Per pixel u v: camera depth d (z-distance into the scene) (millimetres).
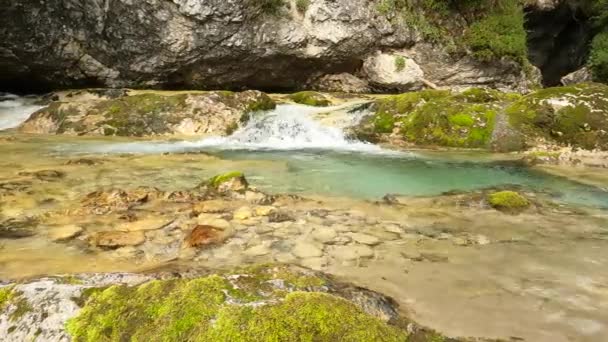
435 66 14859
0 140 7941
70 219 3838
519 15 15547
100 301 2188
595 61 17500
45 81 12922
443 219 4125
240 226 3766
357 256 3219
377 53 14602
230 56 13258
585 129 7445
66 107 9438
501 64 15047
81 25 11953
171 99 9617
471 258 3215
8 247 3227
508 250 3383
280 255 3201
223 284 2336
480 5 15109
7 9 10867
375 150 8086
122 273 2605
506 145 7844
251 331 1970
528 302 2562
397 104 9234
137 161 6488
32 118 9414
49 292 2266
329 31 13852
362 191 5215
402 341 2088
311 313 2096
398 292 2664
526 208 4453
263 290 2342
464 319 2363
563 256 3273
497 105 8680
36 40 11656
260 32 13180
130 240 3396
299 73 14680
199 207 4203
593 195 5082
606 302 2578
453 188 5406
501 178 5980
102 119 9094
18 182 4992
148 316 2078
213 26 12570
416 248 3396
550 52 22219
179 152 7438
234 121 9336
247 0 12586
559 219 4180
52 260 3029
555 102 7918
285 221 3928
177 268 2910
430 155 7598
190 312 2068
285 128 9133
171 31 12398
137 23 12164
